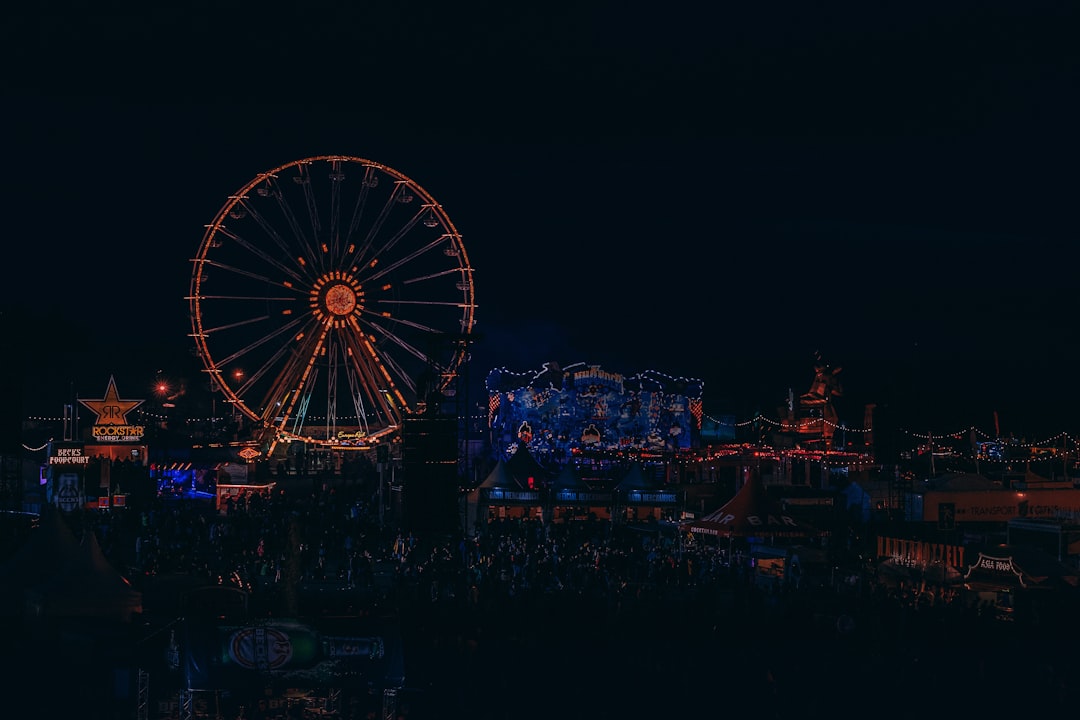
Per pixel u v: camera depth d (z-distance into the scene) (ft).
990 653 132.46
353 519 206.18
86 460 243.81
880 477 225.97
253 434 303.68
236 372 343.26
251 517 200.95
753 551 172.76
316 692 113.39
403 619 139.64
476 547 174.09
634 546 189.37
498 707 109.91
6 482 207.00
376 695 112.06
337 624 117.70
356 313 298.76
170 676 115.75
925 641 136.77
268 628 112.27
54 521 145.48
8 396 207.82
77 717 103.04
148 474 248.93
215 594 124.36
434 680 118.32
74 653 123.54
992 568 150.00
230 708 107.45
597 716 107.24
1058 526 163.12
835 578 162.71
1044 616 143.02
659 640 136.15
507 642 133.90
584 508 224.94
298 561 170.30
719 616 143.64
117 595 135.64
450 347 194.29
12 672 116.88
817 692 116.37
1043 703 113.80
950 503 195.83
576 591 147.43
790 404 341.62
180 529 190.70
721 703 112.57
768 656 129.70
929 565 159.53
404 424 186.80
